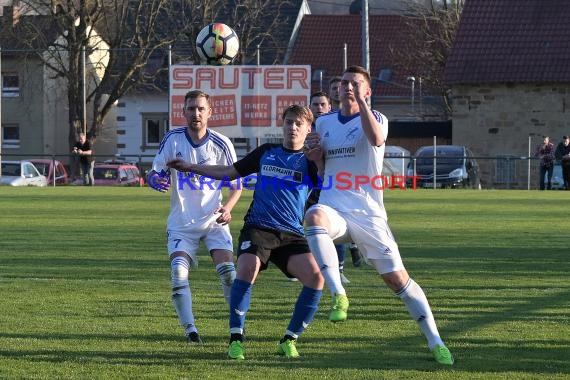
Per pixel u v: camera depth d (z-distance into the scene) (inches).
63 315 996.6
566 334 901.2
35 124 6525.6
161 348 834.8
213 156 919.0
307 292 810.2
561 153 3676.2
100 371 740.7
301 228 838.5
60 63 5211.6
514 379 719.1
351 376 726.5
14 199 2945.4
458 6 5984.3
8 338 871.7
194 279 1273.4
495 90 4835.1
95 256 1510.8
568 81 4694.9
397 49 6422.2
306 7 7032.5
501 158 3821.4
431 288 1184.2
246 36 5590.6
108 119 6894.7
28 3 5285.4
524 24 4940.9
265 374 732.7
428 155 3976.4
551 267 1386.6
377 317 990.4
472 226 2058.3
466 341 869.8
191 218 907.4
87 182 4074.8
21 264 1409.9
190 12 5457.7
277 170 837.2
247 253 821.9
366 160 788.6
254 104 4094.5
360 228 780.0
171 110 4106.8
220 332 913.5
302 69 4074.8
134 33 5452.8
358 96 776.3
